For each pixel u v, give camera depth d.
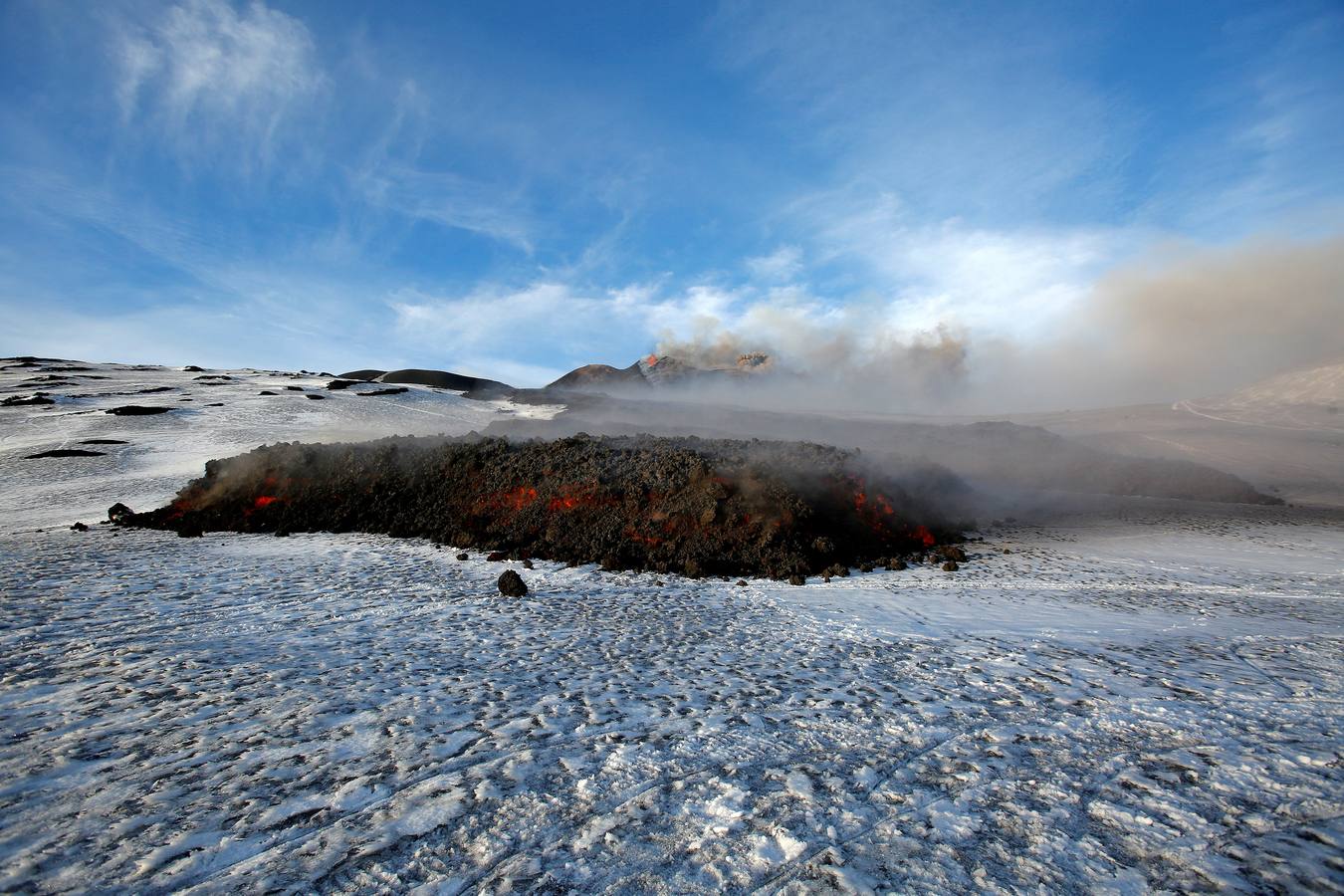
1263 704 6.93
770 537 17.31
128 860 4.19
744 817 4.75
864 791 5.14
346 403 70.44
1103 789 5.10
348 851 4.30
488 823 4.66
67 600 11.77
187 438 49.16
